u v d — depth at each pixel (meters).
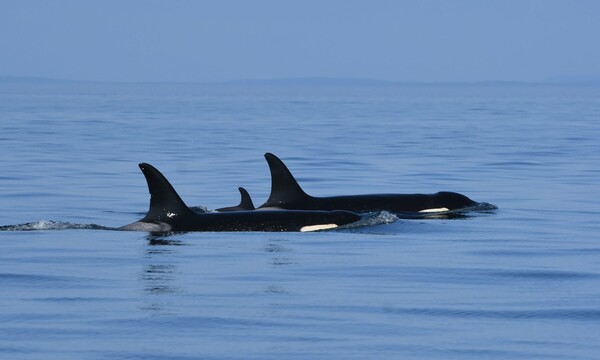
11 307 43.84
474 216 77.44
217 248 59.53
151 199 67.31
